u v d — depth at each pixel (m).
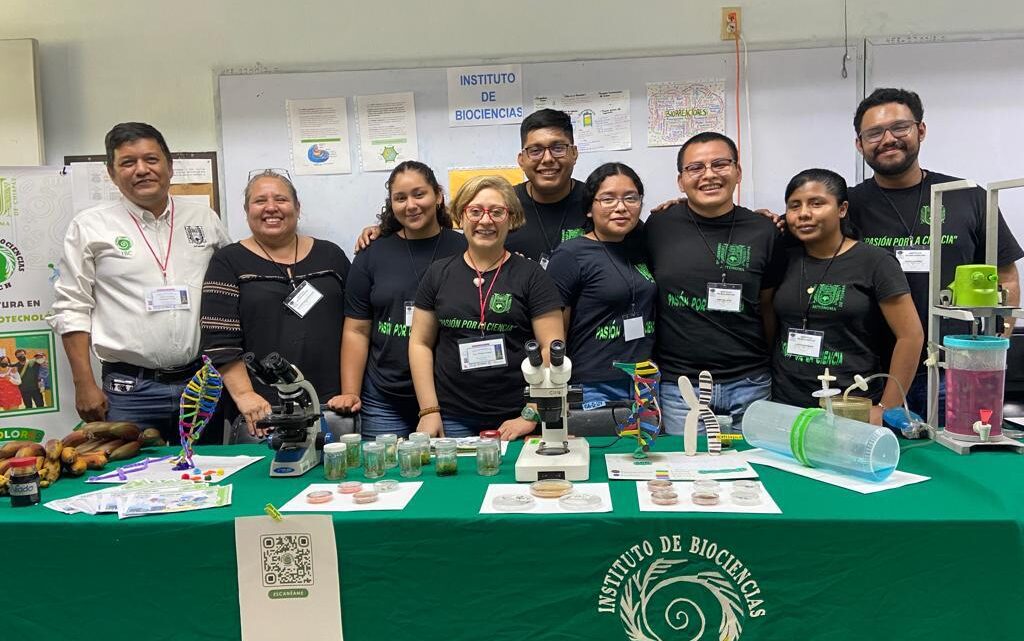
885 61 2.88
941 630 1.27
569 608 1.33
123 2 3.02
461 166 3.02
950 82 2.87
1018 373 2.15
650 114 2.96
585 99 2.97
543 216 2.66
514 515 1.33
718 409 2.35
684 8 2.93
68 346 2.52
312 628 1.36
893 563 1.26
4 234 2.78
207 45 3.03
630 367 1.71
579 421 2.12
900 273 2.16
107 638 1.40
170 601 1.38
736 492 1.39
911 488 1.44
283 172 3.04
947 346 1.70
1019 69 2.85
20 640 1.40
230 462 1.84
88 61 3.04
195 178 3.05
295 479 1.65
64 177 2.84
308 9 3.00
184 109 3.04
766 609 1.30
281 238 2.56
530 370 1.65
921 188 2.43
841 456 1.51
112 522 1.38
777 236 2.39
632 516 1.30
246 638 1.38
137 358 2.50
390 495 1.48
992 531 1.25
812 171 2.25
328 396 2.55
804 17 2.90
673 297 2.38
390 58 3.00
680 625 1.31
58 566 1.39
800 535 1.28
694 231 2.41
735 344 2.36
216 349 2.42
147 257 2.52
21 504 1.48
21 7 3.04
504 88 2.98
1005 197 2.90
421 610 1.35
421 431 2.11
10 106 3.01
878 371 2.22
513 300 2.13
